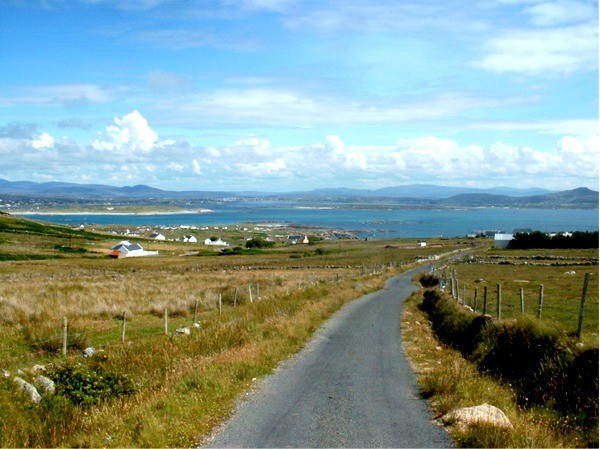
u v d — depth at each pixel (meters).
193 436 10.04
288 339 20.38
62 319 23.08
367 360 17.53
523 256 89.00
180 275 61.66
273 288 41.62
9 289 34.50
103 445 9.35
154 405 11.30
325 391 13.47
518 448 8.98
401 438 9.98
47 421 10.82
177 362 15.46
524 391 12.95
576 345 13.03
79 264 93.38
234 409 11.84
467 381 13.27
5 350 17.64
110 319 25.41
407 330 24.52
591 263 70.88
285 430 10.44
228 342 18.70
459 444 9.57
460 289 41.22
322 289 39.31
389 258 110.44
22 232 153.88
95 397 12.66
